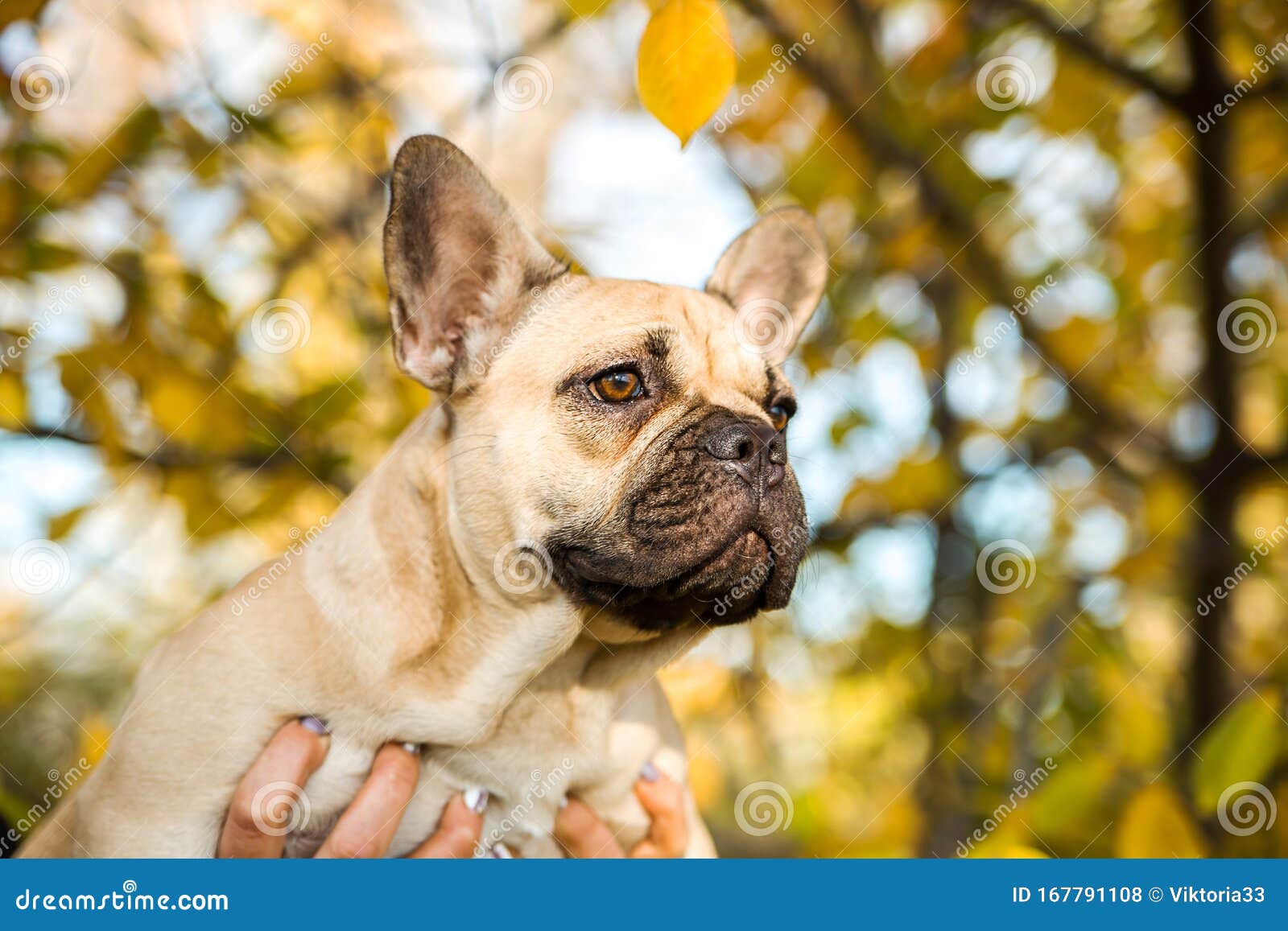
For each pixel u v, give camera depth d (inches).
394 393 182.4
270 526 181.3
